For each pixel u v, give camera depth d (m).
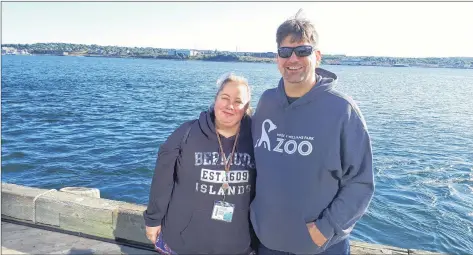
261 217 2.97
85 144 15.90
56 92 37.84
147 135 18.58
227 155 3.04
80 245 4.43
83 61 161.00
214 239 3.08
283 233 2.91
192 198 3.05
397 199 10.63
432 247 8.13
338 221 2.73
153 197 3.16
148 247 4.44
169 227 3.16
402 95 51.53
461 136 21.31
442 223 9.23
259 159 2.98
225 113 2.96
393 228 8.87
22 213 4.88
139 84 54.03
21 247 4.30
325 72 3.05
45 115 23.23
